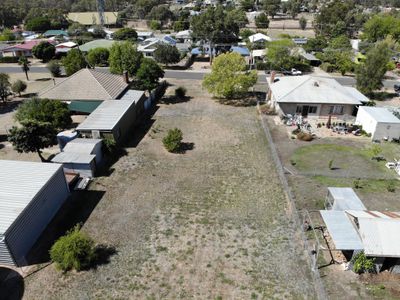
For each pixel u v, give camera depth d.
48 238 20.27
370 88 45.25
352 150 31.66
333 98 37.69
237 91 44.94
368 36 82.50
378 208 23.31
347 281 17.34
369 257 17.28
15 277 17.53
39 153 27.89
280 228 21.39
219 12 67.88
